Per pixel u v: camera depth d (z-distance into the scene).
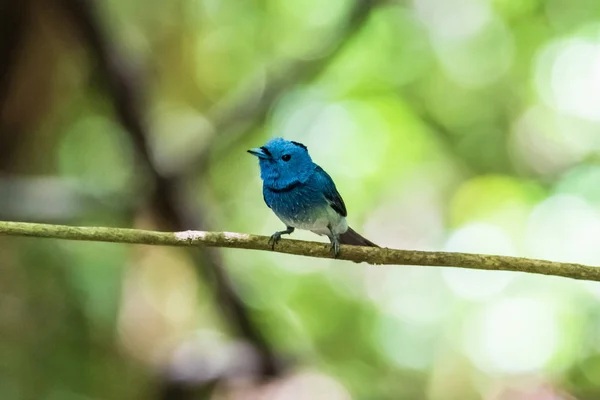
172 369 11.48
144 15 14.51
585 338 12.95
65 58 11.91
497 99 17.08
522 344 13.43
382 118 16.06
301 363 12.32
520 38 16.44
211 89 15.82
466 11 16.28
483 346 13.82
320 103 16.09
